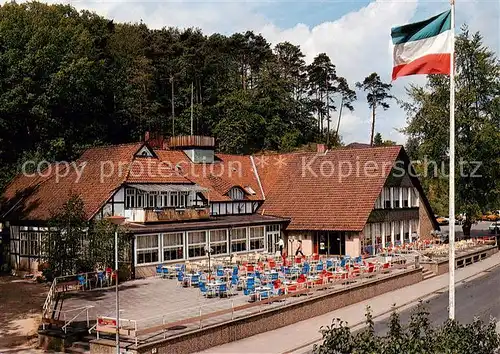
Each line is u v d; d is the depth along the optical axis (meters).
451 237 19.14
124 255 35.91
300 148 91.50
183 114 86.38
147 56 89.19
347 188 48.66
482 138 56.84
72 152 55.19
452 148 19.19
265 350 22.30
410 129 61.03
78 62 56.75
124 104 71.19
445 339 12.82
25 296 32.78
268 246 47.03
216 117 90.00
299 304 27.67
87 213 37.38
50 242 34.69
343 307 31.03
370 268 36.47
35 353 22.20
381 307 30.94
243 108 87.75
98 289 32.88
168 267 36.75
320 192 49.75
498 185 58.59
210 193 46.88
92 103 62.00
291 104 99.62
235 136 84.75
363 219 45.19
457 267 47.00
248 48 111.88
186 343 21.62
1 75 51.66
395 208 51.09
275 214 49.66
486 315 28.72
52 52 55.53
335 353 12.65
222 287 30.06
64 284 32.06
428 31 19.34
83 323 24.33
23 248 41.03
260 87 94.25
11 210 43.59
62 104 57.19
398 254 46.72
